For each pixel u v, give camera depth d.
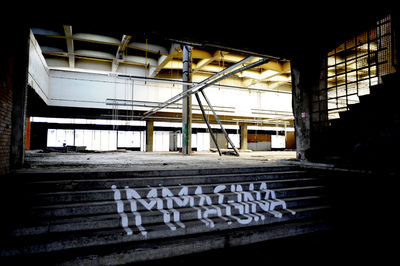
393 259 3.50
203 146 22.64
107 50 14.09
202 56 13.05
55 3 5.08
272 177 5.79
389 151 5.13
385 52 6.34
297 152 7.67
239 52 7.11
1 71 4.26
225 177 5.27
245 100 20.56
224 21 6.28
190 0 5.86
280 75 17.75
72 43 11.73
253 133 25.05
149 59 14.98
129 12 5.51
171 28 5.92
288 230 4.12
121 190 4.24
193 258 3.31
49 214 3.53
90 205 3.75
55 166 5.78
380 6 6.07
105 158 8.87
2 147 4.28
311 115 7.45
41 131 17.84
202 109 11.69
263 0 6.14
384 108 5.64
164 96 18.34
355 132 6.19
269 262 3.35
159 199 4.25
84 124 19.00
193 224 3.77
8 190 3.86
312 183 5.85
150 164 6.54
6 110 4.48
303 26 6.97
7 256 2.84
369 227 4.49
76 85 16.36
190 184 4.96
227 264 3.24
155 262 3.14
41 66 12.56
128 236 3.36
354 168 5.52
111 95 17.05
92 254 2.97
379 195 4.89
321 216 4.73
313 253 3.64
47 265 2.74
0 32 4.27
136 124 20.39
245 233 3.82
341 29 6.91
